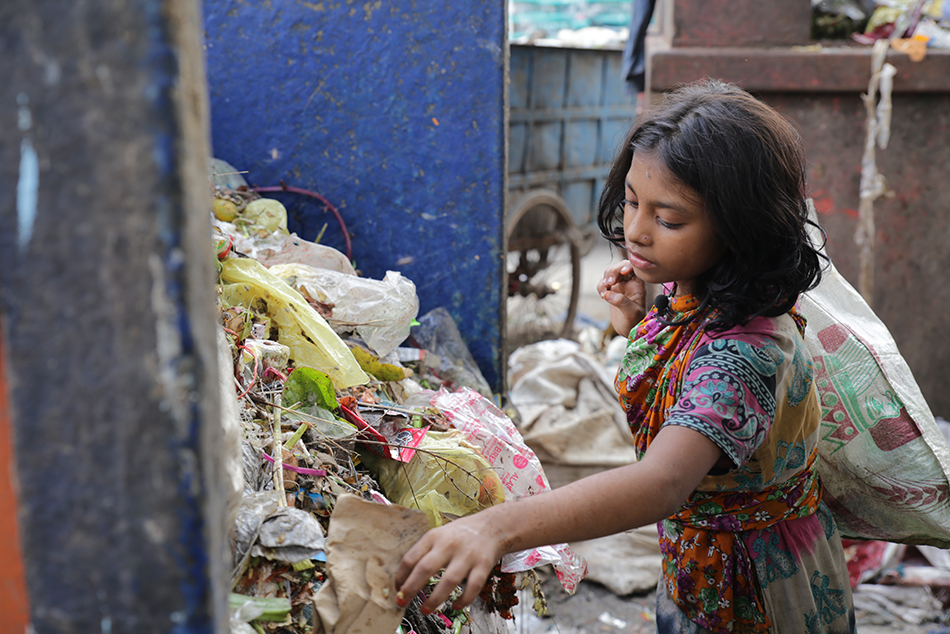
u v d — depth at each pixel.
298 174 2.43
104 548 0.51
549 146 5.00
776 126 1.00
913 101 3.04
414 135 2.38
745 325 1.00
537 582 1.31
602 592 2.43
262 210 2.18
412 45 2.31
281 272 1.87
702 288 1.07
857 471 1.42
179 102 0.46
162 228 0.46
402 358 2.10
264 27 2.32
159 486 0.49
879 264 3.22
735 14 3.00
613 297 1.36
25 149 0.46
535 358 3.50
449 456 1.35
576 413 2.92
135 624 0.51
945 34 3.02
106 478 0.50
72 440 0.50
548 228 4.76
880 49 2.92
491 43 2.29
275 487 1.14
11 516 0.54
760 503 1.11
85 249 0.47
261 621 0.91
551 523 0.80
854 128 3.06
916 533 1.47
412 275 2.48
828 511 1.25
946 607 2.30
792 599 1.13
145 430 0.49
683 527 1.17
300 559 0.97
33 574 0.52
